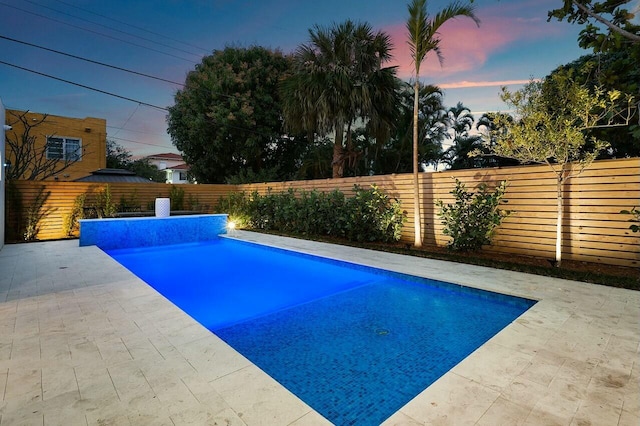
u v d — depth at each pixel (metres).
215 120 14.64
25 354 2.34
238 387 1.94
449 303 4.14
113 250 7.96
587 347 2.45
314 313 3.90
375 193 7.72
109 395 1.85
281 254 7.24
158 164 35.38
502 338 2.62
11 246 7.41
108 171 13.54
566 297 3.65
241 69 15.73
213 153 15.99
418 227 6.98
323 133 11.09
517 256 5.96
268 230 10.55
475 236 6.01
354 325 3.49
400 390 2.25
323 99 10.07
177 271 6.28
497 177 6.19
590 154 4.82
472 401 1.81
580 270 4.85
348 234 8.32
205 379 2.02
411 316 3.71
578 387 1.93
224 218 9.86
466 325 3.42
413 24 6.63
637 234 4.71
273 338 3.19
